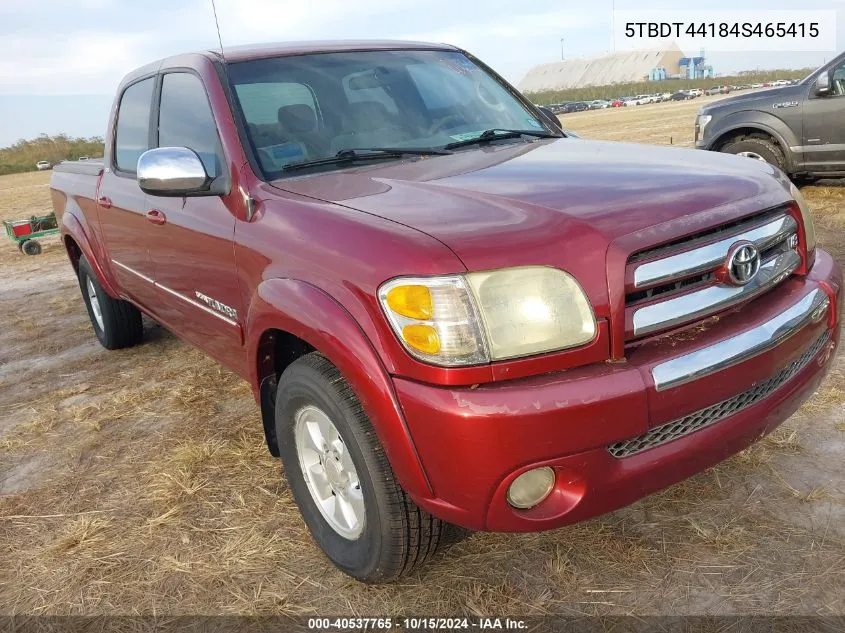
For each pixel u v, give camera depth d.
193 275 3.09
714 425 2.06
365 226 2.09
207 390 4.23
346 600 2.36
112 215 4.00
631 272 1.92
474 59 3.84
